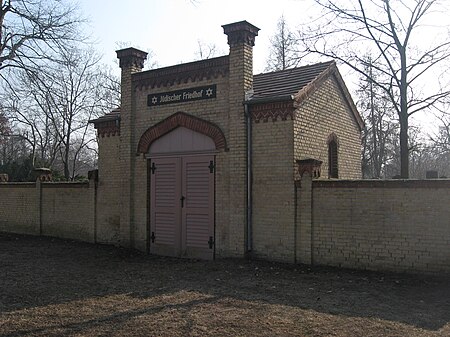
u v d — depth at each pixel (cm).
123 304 765
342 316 681
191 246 1262
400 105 1422
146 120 1375
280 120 1127
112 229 1494
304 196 1087
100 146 1537
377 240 992
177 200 1296
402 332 608
